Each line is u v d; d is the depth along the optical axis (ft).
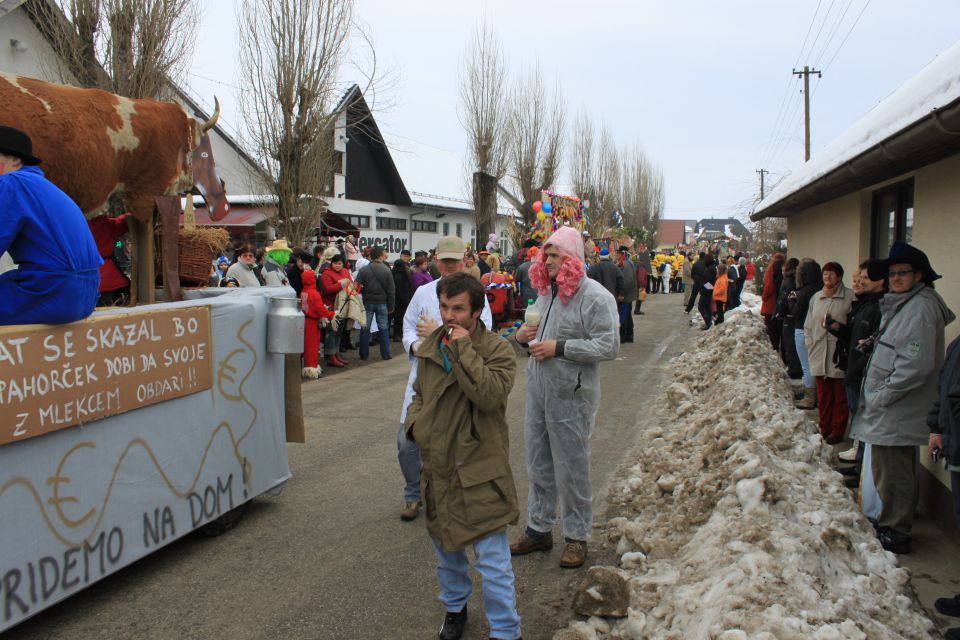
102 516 11.35
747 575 9.29
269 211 47.09
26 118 12.27
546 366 13.03
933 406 11.90
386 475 18.57
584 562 13.41
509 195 102.89
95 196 14.12
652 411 26.14
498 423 10.03
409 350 14.70
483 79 89.97
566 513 13.24
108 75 33.30
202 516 13.67
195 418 13.42
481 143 90.53
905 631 9.48
